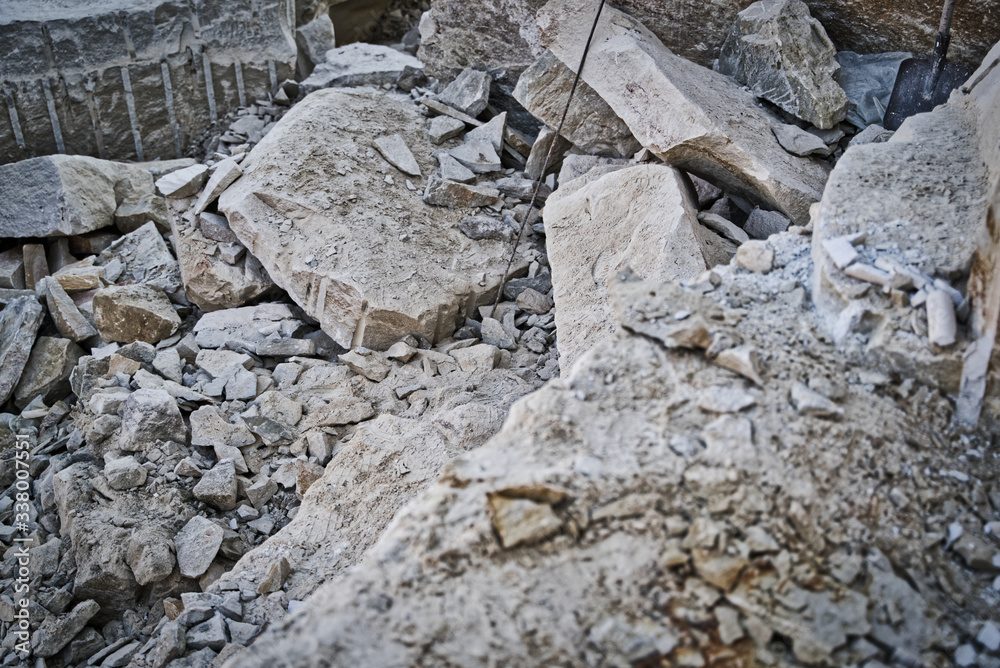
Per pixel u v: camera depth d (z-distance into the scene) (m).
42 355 5.33
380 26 9.11
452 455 4.10
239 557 4.14
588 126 5.72
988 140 3.79
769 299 3.39
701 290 3.43
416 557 2.56
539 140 5.98
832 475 2.76
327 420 4.63
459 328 5.37
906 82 5.10
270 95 7.56
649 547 2.55
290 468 4.45
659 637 2.38
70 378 5.18
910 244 3.36
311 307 5.20
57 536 4.35
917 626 2.50
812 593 2.51
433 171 5.96
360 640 2.38
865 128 5.00
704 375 2.99
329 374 4.97
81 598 4.04
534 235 5.76
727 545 2.55
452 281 5.26
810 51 5.12
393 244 5.30
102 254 6.16
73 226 6.20
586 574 2.50
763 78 5.19
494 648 2.36
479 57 6.57
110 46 6.80
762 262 3.53
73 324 5.47
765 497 2.66
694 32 5.61
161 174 6.96
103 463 4.56
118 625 4.03
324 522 4.02
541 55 5.95
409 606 2.45
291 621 2.53
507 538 2.54
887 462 2.86
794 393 2.92
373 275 5.08
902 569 2.64
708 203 5.18
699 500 2.64
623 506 2.62
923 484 2.84
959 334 3.07
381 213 5.46
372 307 4.95
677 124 4.75
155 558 4.00
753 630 2.42
